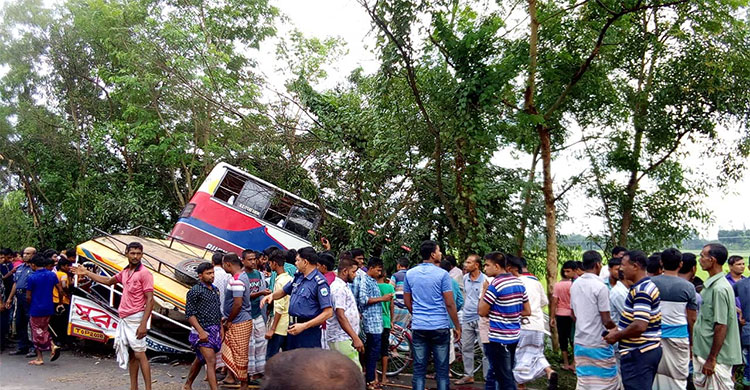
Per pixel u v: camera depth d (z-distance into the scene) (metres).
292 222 13.02
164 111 17.80
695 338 6.56
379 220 10.98
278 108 13.81
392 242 11.23
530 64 9.72
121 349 6.84
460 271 9.60
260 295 8.14
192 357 9.98
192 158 18.08
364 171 10.86
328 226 11.85
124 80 15.99
